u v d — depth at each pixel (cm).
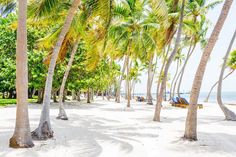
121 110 2594
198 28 3106
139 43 2333
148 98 3903
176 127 1399
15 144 813
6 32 2661
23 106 823
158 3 1189
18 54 818
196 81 991
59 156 752
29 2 1138
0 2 1177
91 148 855
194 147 898
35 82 2517
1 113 1861
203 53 977
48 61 1655
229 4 941
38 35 2553
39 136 950
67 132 1140
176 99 3403
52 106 2797
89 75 2841
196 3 2505
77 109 2544
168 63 1670
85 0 1391
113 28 2258
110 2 1258
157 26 2111
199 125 1523
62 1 1345
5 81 2717
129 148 871
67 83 2684
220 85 1895
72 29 1423
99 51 1820
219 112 2544
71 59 1669
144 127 1381
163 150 859
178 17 1903
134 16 2375
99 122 1573
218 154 819
